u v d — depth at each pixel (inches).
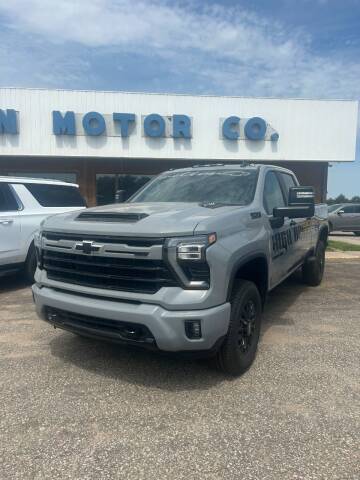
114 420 114.8
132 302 123.6
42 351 163.3
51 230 143.8
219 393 129.6
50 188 297.9
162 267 119.9
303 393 129.6
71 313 135.4
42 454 100.1
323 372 144.9
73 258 136.7
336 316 214.2
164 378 139.7
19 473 93.5
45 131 584.4
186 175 201.9
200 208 144.6
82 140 589.0
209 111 610.2
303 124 631.2
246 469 94.7
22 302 239.8
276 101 622.8
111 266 126.2
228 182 182.1
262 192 175.2
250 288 142.6
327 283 300.4
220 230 128.2
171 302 117.9
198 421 114.1
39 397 127.0
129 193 658.2
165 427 111.3
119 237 125.2
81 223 137.1
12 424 112.5
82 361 153.5
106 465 96.2
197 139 610.2
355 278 322.0
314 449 101.7
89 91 587.8
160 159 632.4
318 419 114.8
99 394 129.0
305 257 247.3
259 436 107.1
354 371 145.9
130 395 128.4
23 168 628.7
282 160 633.0
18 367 148.3
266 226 164.6
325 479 91.3
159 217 129.6
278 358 157.2
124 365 149.9
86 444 104.0
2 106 574.9
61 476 92.6
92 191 647.1
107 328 128.5
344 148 639.8
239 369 139.8
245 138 619.8
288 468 94.8
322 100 631.2
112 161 650.8
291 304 238.1
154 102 599.2
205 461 97.5
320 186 684.7
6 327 193.5
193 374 142.7
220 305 124.5
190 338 119.7
